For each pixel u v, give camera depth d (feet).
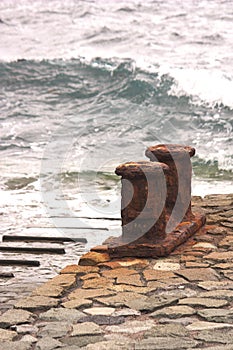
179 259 48.01
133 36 183.83
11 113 153.28
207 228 55.42
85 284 43.68
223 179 95.50
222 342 34.73
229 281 43.39
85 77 167.53
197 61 162.81
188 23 187.21
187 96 144.46
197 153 114.83
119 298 41.01
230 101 138.92
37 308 39.99
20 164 108.68
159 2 202.80
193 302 39.93
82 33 190.80
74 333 36.32
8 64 179.11
